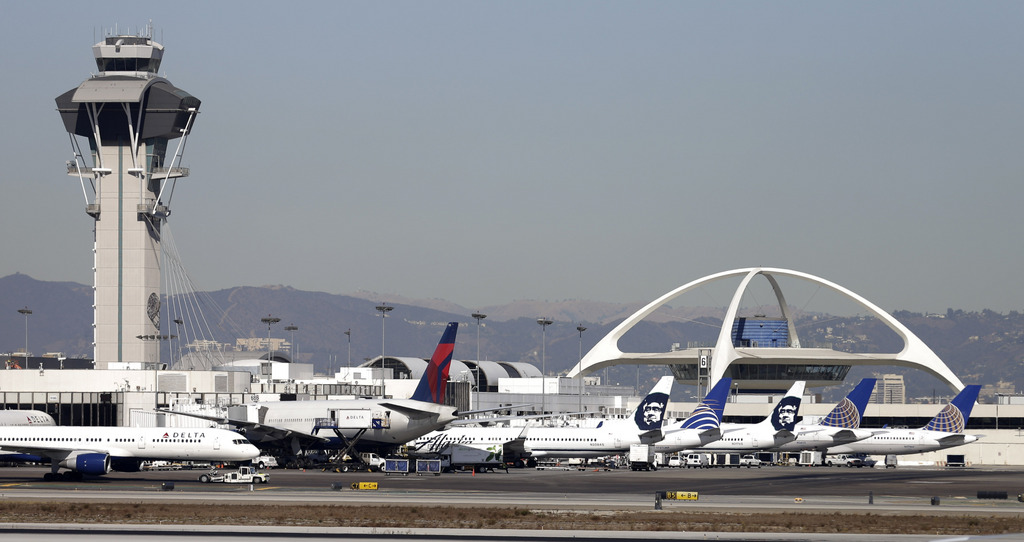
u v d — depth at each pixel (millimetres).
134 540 170875
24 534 176500
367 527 188625
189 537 174750
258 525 189625
